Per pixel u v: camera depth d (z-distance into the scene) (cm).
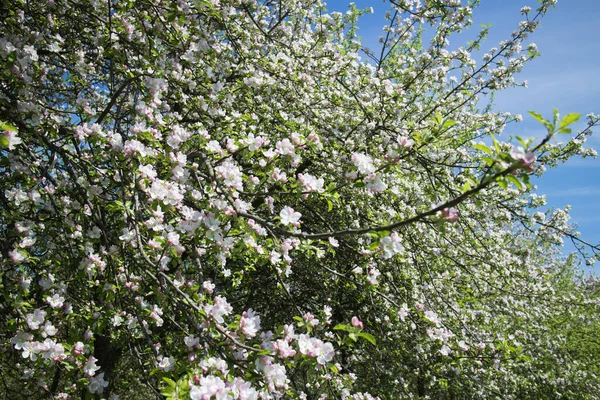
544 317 920
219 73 489
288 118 514
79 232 339
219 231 266
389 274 528
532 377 823
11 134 227
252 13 583
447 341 437
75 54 413
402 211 554
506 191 636
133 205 302
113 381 617
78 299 348
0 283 283
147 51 387
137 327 339
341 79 594
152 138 288
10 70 315
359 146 487
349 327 230
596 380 1009
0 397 413
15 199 325
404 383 608
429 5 560
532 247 895
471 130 697
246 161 312
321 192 265
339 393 436
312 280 643
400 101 521
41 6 395
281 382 227
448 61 591
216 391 184
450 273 661
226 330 248
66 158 328
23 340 266
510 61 600
